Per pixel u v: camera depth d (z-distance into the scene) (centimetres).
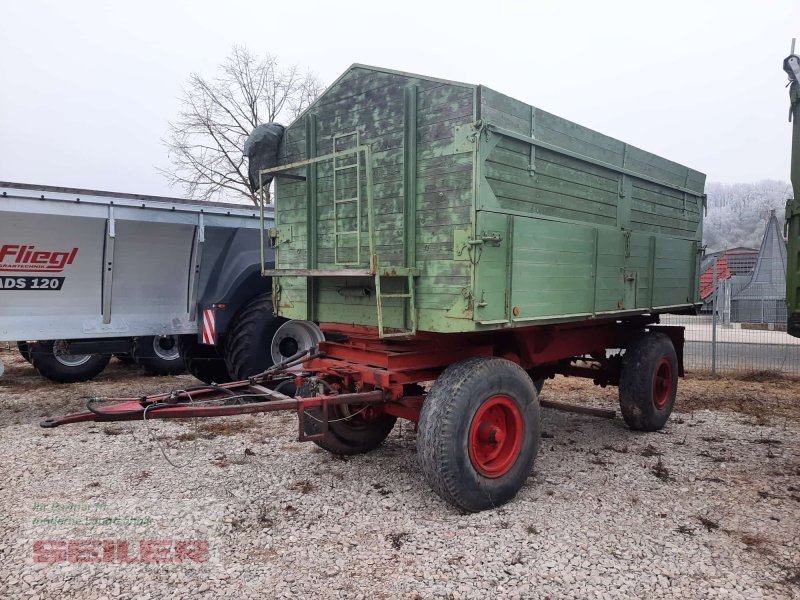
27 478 420
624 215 495
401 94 369
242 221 715
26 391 764
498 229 345
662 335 573
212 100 2109
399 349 399
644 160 526
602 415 584
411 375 389
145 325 686
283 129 462
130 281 669
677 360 595
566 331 501
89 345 670
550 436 545
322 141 426
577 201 429
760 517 358
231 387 406
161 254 677
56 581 280
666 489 405
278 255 474
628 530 338
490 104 337
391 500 381
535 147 379
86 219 614
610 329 562
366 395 379
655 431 566
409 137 361
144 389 775
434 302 353
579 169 431
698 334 1647
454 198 339
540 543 320
